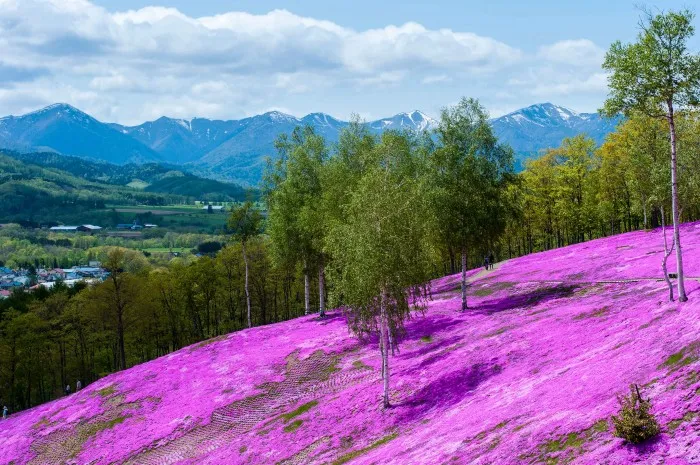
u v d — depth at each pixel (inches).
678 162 1930.4
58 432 2443.4
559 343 1565.0
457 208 2472.9
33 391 5017.2
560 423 946.7
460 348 1929.1
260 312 5344.5
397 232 1780.3
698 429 733.3
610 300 1945.1
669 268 2249.0
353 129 3026.6
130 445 2138.3
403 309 1768.0
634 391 893.8
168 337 4817.9
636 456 745.6
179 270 4825.3
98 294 4037.9
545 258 3540.8
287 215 3189.0
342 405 1828.2
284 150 3494.1
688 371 891.4
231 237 3683.6
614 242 3415.4
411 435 1366.9
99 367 4933.6
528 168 4687.5
